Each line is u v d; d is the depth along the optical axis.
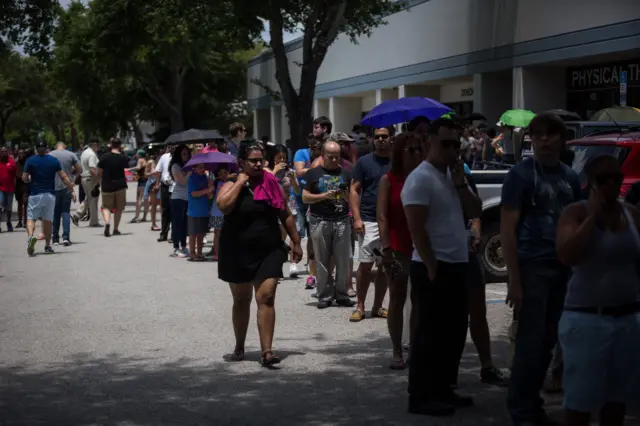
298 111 28.56
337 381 7.66
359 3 27.56
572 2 22.58
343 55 39.28
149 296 12.24
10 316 10.88
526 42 24.66
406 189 6.67
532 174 6.08
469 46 27.88
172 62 51.09
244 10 25.92
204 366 8.27
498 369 7.70
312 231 11.05
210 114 61.91
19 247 19.23
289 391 7.36
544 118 6.08
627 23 20.69
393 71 33.88
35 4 31.20
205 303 11.61
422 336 6.67
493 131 24.22
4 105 91.19
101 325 10.26
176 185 16.89
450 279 6.66
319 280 11.12
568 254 5.13
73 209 31.69
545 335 6.13
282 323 10.23
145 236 21.33
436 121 6.70
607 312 5.12
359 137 19.50
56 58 51.47
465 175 7.24
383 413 6.69
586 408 5.14
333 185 10.95
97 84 54.75
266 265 8.16
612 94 23.61
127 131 65.25
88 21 47.28
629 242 5.11
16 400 7.16
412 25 32.03
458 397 6.84
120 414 6.73
